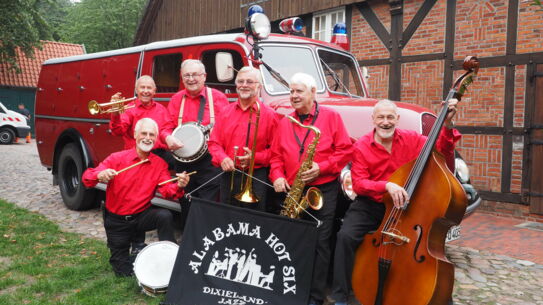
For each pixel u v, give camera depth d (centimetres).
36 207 700
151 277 364
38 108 781
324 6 972
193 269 343
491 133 752
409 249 309
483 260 510
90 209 693
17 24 1911
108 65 639
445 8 800
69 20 3662
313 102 364
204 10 1321
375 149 347
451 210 304
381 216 350
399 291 309
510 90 732
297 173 348
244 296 334
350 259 341
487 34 754
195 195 439
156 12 1507
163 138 436
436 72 813
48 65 769
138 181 387
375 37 898
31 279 402
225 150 386
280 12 1080
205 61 518
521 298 404
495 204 750
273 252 339
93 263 436
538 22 700
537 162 708
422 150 319
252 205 378
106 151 631
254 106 371
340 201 394
